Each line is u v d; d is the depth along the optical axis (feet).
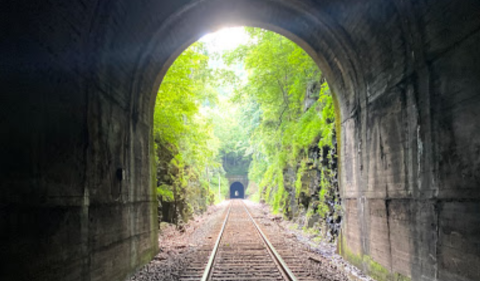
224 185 208.85
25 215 14.19
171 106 51.44
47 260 15.80
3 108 12.86
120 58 25.72
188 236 53.26
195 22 34.73
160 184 56.18
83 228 19.75
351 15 27.25
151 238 36.40
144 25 27.81
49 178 16.21
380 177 26.58
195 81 63.77
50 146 16.38
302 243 44.45
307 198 59.21
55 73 16.85
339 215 42.91
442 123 18.69
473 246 16.20
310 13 31.45
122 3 22.41
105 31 21.94
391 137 24.72
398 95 23.66
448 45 17.99
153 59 32.81
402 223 23.06
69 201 18.15
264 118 83.82
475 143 16.14
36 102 15.19
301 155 64.49
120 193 26.78
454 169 17.66
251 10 35.50
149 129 37.45
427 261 20.06
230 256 35.99
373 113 28.09
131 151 30.17
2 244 12.66
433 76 19.51
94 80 21.58
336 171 44.39
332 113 45.52
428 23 19.35
